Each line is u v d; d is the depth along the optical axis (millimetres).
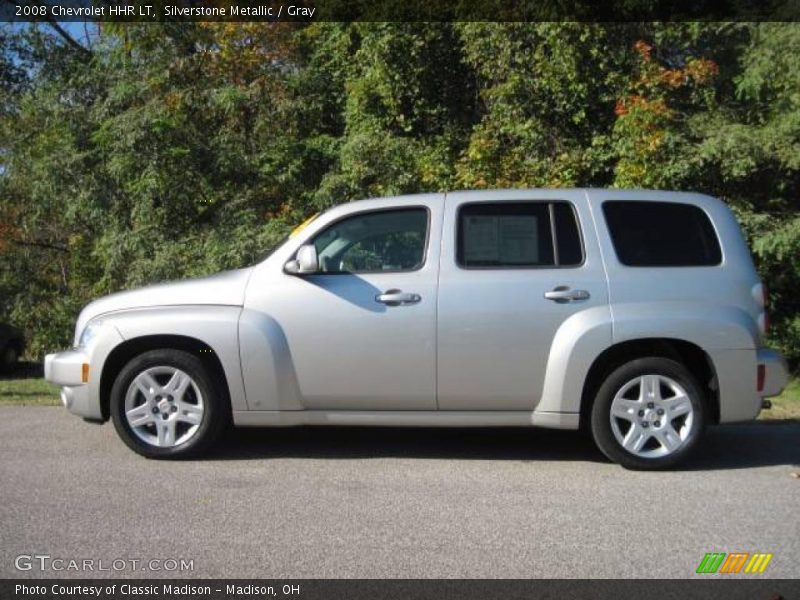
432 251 6035
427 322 5895
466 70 12102
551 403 5898
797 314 10414
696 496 5418
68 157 11680
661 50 11133
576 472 5992
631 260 6023
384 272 6031
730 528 4809
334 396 6012
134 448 6125
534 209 6121
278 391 5988
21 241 13961
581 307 5895
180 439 6152
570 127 11328
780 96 10039
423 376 5934
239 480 5711
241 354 5945
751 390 5945
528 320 5875
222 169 11688
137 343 6152
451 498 5348
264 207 11930
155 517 4938
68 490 5441
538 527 4809
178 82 12242
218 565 4246
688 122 10508
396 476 5852
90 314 6273
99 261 12930
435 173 11141
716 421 6051
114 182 11828
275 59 12797
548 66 10828
